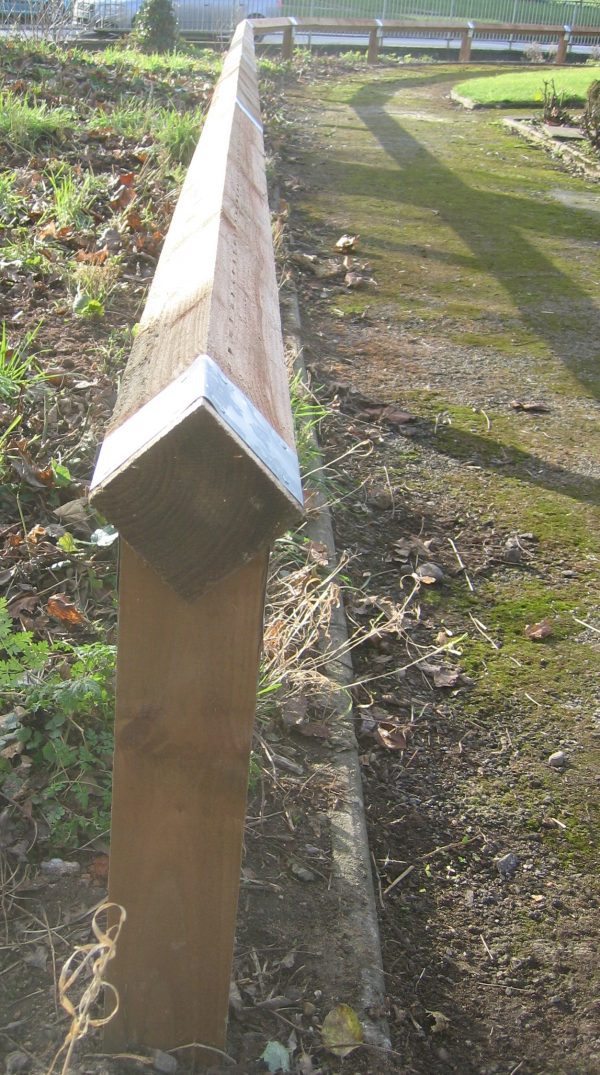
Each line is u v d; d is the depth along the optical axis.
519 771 2.88
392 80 16.80
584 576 3.79
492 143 11.44
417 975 2.25
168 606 1.47
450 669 3.24
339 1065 1.93
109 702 2.44
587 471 4.50
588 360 5.68
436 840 2.61
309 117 12.34
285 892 2.26
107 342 4.45
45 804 2.28
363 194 8.64
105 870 2.19
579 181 9.87
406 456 4.46
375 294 6.32
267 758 2.59
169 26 16.14
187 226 2.12
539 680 3.24
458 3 26.36
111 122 7.99
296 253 6.64
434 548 3.85
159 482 1.29
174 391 1.32
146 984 1.76
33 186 6.31
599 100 10.91
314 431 4.33
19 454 3.45
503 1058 2.11
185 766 1.58
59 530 3.15
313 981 2.07
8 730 2.38
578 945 2.38
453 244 7.48
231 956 1.73
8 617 2.46
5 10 12.34
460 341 5.76
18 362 4.11
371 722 2.93
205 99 10.21
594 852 2.64
